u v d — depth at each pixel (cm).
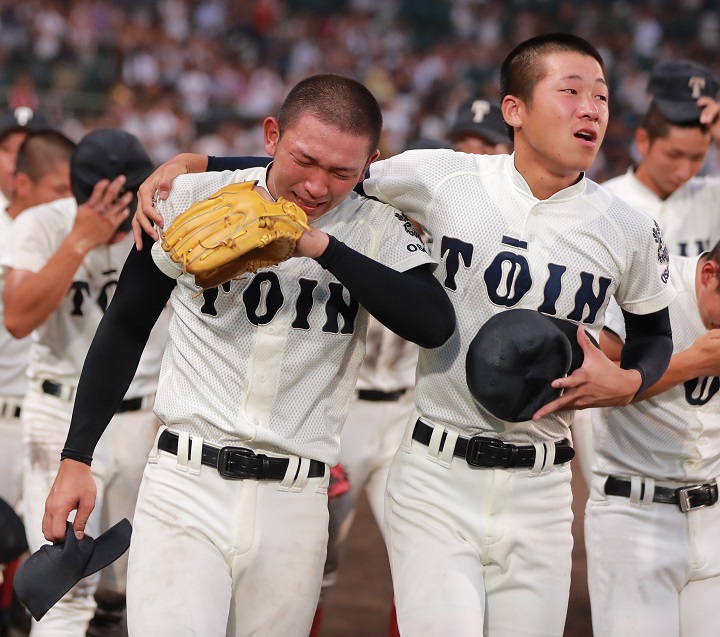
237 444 424
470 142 785
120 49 2575
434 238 447
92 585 576
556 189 440
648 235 446
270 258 385
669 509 516
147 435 634
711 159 1747
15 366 678
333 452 440
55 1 2614
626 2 2984
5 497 688
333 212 430
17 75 2458
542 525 452
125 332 427
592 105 425
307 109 398
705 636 509
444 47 2841
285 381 425
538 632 449
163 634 402
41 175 720
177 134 2391
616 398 426
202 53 2672
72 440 424
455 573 433
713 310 505
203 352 427
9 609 720
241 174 436
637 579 506
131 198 604
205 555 419
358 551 939
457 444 448
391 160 454
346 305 430
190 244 372
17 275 604
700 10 2969
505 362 416
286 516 429
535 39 436
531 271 435
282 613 432
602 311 448
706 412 514
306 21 2897
